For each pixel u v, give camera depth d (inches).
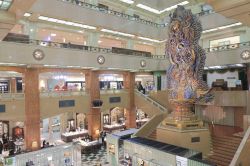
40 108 702.5
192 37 561.3
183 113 567.2
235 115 691.4
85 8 761.0
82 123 964.0
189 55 559.2
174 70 589.0
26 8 204.1
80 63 763.4
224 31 873.5
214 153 506.6
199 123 557.3
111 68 852.6
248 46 730.2
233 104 674.2
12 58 610.5
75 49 751.1
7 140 732.0
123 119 1067.9
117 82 1181.1
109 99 888.3
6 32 251.1
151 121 679.7
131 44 1007.0
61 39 961.5
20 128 850.1
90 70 839.1
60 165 436.1
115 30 853.8
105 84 1124.5
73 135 832.3
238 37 866.1
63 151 441.1
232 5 192.2
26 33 708.0
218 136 568.7
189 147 523.2
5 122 823.7
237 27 831.1
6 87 884.6
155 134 649.0
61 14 698.8
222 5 197.8
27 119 677.3
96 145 739.4
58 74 989.8
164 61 1000.9
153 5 1002.7
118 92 920.9
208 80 939.3
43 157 413.4
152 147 424.2
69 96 773.3
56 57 703.7
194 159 353.1
